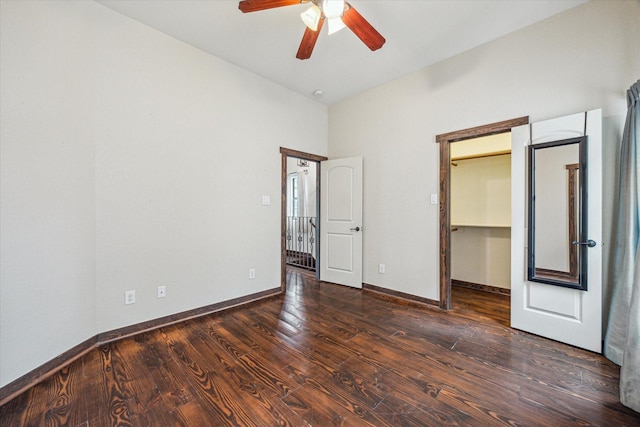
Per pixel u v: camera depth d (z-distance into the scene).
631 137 1.87
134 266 2.36
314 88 3.67
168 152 2.56
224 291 2.98
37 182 1.74
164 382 1.69
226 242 3.00
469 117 2.80
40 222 1.76
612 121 2.08
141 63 2.39
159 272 2.50
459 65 2.88
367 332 2.41
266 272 3.41
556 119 2.24
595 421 1.38
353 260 3.82
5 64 1.58
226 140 3.00
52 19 1.84
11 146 1.61
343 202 3.93
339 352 2.06
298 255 6.02
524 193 2.42
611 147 2.09
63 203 1.90
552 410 1.45
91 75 2.11
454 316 2.79
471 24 2.43
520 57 2.50
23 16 1.68
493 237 3.66
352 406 1.49
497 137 3.65
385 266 3.51
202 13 2.28
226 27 2.46
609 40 2.10
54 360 1.82
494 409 1.46
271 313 2.86
